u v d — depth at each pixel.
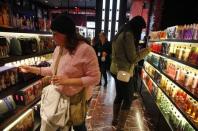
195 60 2.11
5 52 1.96
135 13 8.57
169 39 3.12
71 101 1.68
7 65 2.41
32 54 2.48
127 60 2.81
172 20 4.01
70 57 1.59
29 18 2.54
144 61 5.61
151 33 4.96
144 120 3.63
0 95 1.86
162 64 3.54
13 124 2.27
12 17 2.08
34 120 2.83
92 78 1.61
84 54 1.58
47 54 3.42
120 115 3.13
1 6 1.91
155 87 3.99
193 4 3.78
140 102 4.57
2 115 1.97
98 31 7.64
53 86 1.71
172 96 2.87
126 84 2.93
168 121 2.81
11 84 2.21
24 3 2.60
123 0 7.39
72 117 1.69
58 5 12.13
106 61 5.66
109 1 7.41
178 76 2.69
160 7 4.27
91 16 14.36
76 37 1.58
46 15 3.44
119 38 2.82
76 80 1.57
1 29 1.77
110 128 3.24
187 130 2.24
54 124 1.64
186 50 2.47
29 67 1.98
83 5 12.48
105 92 5.20
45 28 3.06
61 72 1.62
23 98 2.39
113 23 7.58
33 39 2.62
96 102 4.43
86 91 1.76
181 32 2.67
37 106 2.84
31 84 2.61
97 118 3.60
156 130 3.19
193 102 2.17
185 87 2.26
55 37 1.56
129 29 2.78
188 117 2.08
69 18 1.53
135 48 2.84
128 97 3.03
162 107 3.26
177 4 3.92
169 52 3.19
